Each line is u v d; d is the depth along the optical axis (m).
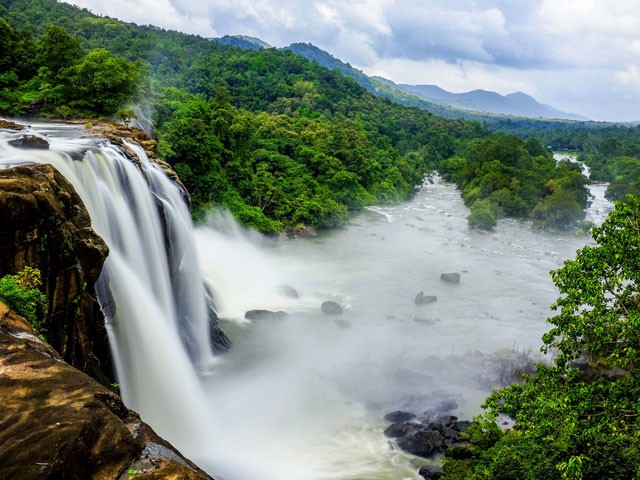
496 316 36.56
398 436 21.61
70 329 14.94
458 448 20.27
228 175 58.59
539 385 14.60
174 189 29.17
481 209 70.50
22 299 12.06
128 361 19.55
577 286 13.59
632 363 17.95
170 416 19.97
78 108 37.03
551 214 69.94
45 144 20.36
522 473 14.71
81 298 15.55
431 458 20.38
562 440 13.66
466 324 34.91
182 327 26.50
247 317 33.56
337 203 68.56
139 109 41.22
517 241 62.44
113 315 18.98
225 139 59.34
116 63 38.66
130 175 23.62
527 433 14.32
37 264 13.70
